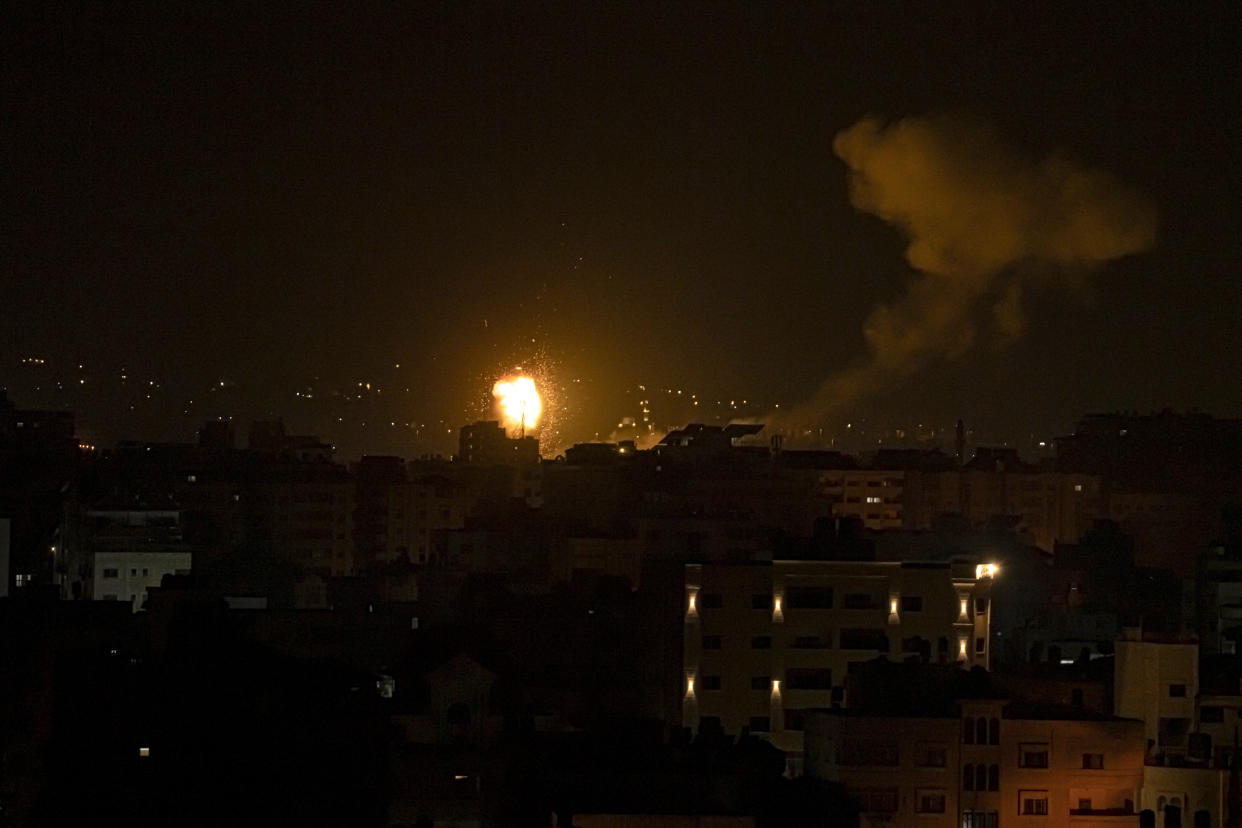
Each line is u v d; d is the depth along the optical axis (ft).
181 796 607.37
